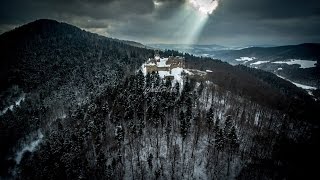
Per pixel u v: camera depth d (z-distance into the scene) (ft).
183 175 377.71
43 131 584.40
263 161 410.93
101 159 379.96
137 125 414.62
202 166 390.01
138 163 383.24
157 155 391.65
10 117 615.57
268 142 449.06
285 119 520.83
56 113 628.69
